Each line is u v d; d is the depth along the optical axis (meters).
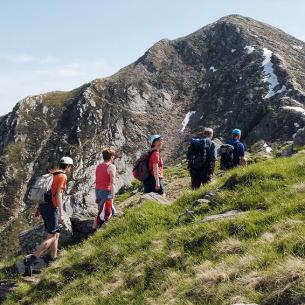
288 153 27.08
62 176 13.52
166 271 9.68
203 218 11.40
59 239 16.14
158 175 15.79
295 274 6.85
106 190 14.96
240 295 7.18
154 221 12.95
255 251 8.42
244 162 17.00
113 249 12.11
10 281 13.91
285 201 10.41
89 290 10.94
